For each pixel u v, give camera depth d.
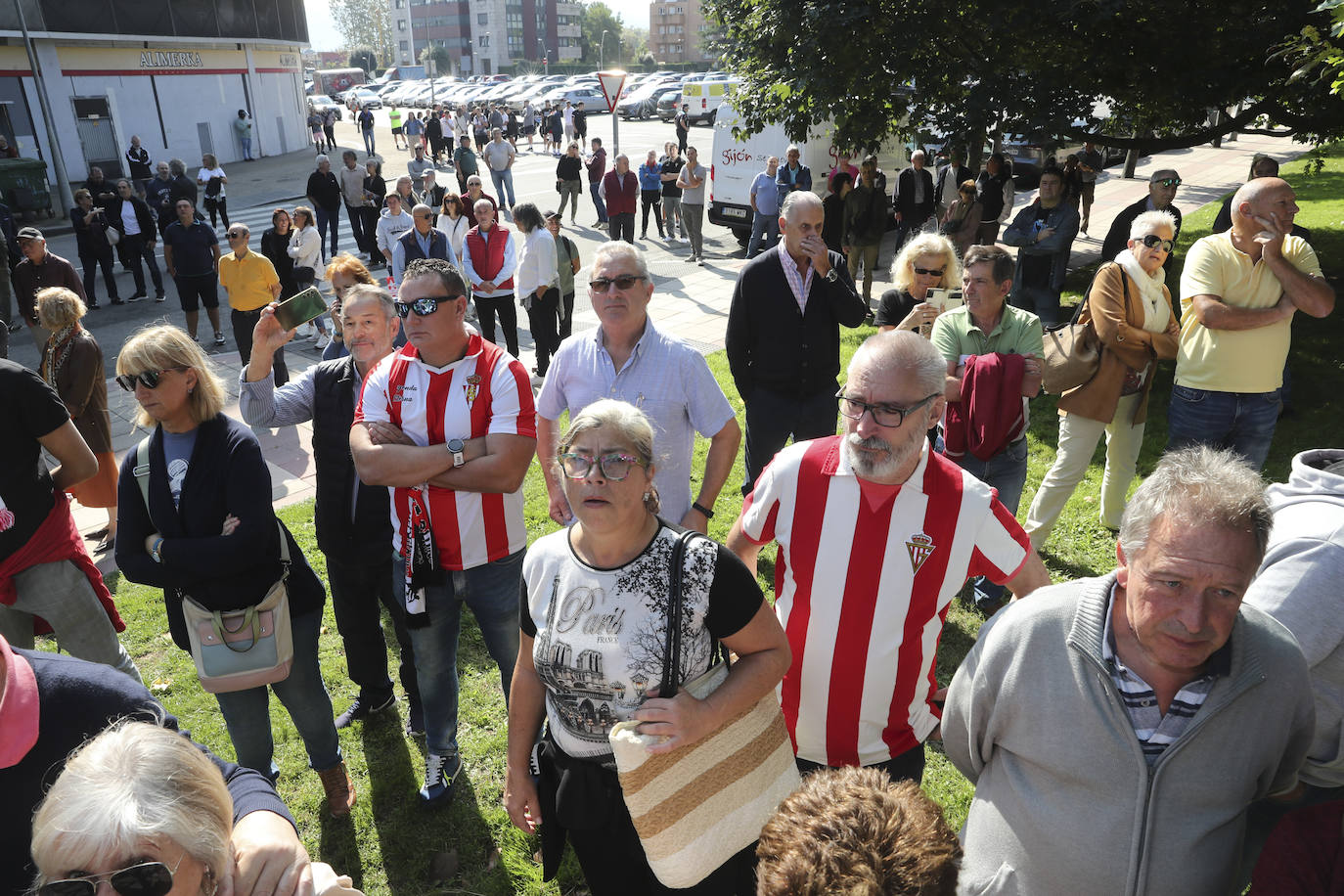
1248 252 4.09
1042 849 1.82
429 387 3.00
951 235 10.26
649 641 2.02
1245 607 1.77
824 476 2.33
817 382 4.64
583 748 2.16
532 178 24.00
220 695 3.02
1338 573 1.86
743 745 2.09
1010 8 7.79
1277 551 1.95
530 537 5.34
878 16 8.59
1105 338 4.44
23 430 3.16
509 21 121.44
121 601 4.85
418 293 2.90
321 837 3.24
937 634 2.41
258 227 19.05
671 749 1.97
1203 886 1.71
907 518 2.27
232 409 7.69
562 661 2.08
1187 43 8.08
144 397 2.72
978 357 4.00
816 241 4.33
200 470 2.82
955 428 4.05
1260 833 2.23
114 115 25.14
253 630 2.87
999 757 1.94
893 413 2.14
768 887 1.33
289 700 3.13
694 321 10.49
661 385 3.32
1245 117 9.17
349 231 17.91
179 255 9.79
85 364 5.02
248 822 1.62
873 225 10.59
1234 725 1.68
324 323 10.16
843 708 2.39
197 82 27.88
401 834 3.24
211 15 27.67
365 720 3.86
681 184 13.55
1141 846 1.72
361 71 91.88
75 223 11.84
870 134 9.52
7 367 3.11
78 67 23.91
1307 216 15.09
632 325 3.33
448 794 3.36
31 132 22.98
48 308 4.93
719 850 2.08
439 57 114.94
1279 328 4.16
